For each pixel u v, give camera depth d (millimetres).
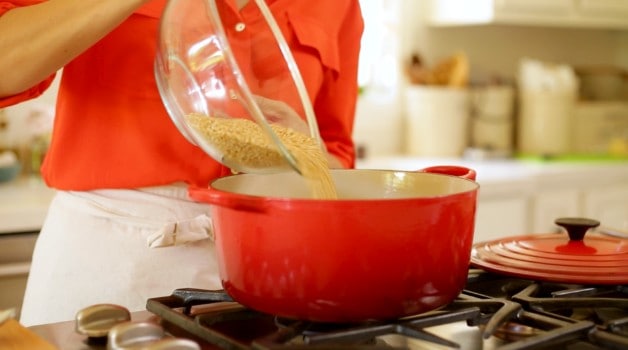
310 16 1267
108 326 750
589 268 908
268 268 745
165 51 928
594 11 3105
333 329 752
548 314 798
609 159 2982
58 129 1154
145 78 1124
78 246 1150
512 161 2906
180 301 853
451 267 766
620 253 963
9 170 2146
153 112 1128
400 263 726
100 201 1148
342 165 1325
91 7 981
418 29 3127
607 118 3232
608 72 3365
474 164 2816
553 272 902
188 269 1148
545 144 3096
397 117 3125
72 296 1152
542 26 3406
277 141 775
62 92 1150
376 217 711
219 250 806
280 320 781
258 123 814
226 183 868
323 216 713
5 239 1799
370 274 722
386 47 3064
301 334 745
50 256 1177
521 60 3365
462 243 773
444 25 3154
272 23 1029
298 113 1042
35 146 2225
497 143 3094
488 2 2830
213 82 889
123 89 1126
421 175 917
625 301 823
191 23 905
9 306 1827
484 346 736
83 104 1136
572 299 830
